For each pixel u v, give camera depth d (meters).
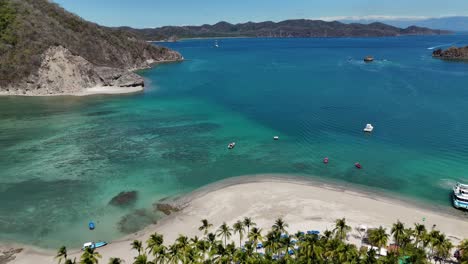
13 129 95.69
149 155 79.50
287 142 87.25
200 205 59.25
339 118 104.94
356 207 57.97
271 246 41.97
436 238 42.28
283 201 59.91
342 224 45.38
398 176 69.25
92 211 58.34
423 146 83.12
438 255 44.69
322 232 51.03
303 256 40.38
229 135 92.12
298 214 56.00
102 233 52.84
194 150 82.38
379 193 62.97
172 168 73.31
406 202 60.06
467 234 50.78
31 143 85.81
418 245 46.81
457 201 57.94
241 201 60.03
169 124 101.25
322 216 55.34
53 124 100.31
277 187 64.75
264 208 57.81
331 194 62.25
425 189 64.38
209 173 71.19
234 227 47.00
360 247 46.34
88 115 109.75
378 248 44.91
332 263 40.16
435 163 74.44
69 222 55.50
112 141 87.62
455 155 77.94
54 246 50.09
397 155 78.69
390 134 91.31
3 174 70.19
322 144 85.69
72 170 72.19
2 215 57.06
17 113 110.94
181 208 58.84
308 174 70.38
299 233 44.28
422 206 58.91
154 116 109.25
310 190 63.69
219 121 104.19
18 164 74.56
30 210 58.53
